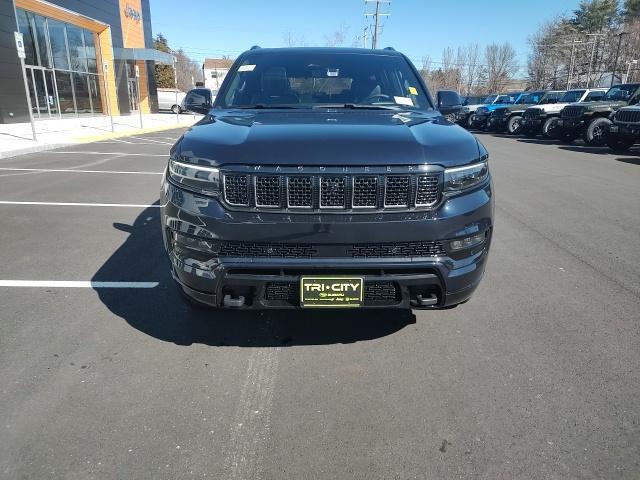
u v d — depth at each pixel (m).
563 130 16.77
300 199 2.46
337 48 4.38
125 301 3.72
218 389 2.64
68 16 24.83
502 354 3.00
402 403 2.53
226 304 2.63
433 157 2.52
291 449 2.20
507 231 5.71
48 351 3.00
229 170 2.48
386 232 2.47
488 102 29.34
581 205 7.09
